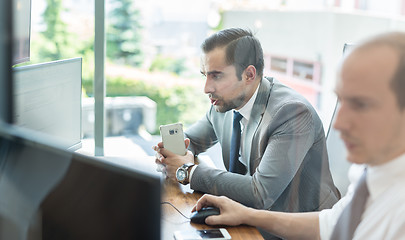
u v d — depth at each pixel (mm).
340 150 1640
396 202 894
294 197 1604
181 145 1719
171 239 1189
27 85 1384
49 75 1489
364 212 971
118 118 3213
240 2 3891
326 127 1677
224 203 1304
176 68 3697
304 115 1651
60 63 1552
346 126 872
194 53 3641
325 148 1656
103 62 2320
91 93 2275
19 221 712
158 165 1681
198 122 1911
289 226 1243
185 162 1652
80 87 1705
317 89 3656
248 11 3898
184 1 3787
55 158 694
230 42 1761
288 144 1624
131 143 2230
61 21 2541
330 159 1651
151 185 641
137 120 3256
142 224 650
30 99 1403
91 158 679
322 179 1629
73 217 686
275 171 1584
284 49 4098
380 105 833
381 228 915
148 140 2285
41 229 704
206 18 3867
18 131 751
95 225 673
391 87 819
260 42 1801
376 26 3799
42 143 706
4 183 717
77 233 683
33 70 1404
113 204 663
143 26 3637
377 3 3883
